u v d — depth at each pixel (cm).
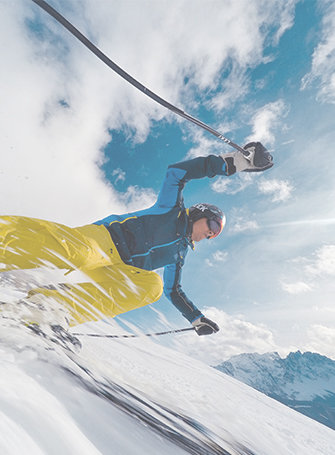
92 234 217
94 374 124
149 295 227
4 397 63
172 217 260
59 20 194
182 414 174
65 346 139
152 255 254
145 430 93
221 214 281
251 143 284
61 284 197
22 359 86
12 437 54
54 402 73
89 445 66
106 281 222
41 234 190
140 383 204
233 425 240
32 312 147
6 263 179
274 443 263
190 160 270
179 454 91
